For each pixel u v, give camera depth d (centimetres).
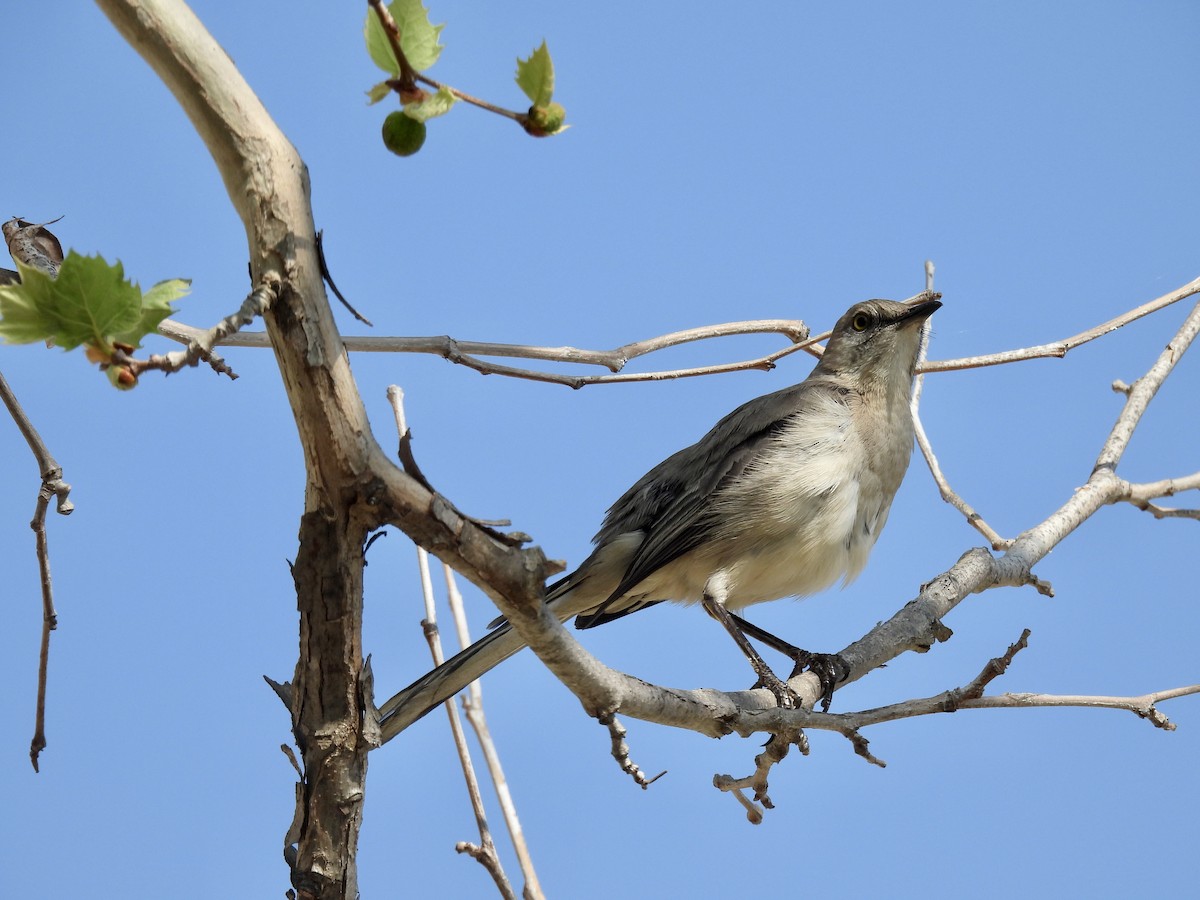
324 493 535
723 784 818
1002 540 1069
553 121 470
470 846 800
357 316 524
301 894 581
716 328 996
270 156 491
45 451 683
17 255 673
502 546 561
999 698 802
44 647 670
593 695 646
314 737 578
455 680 853
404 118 462
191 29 480
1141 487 1113
